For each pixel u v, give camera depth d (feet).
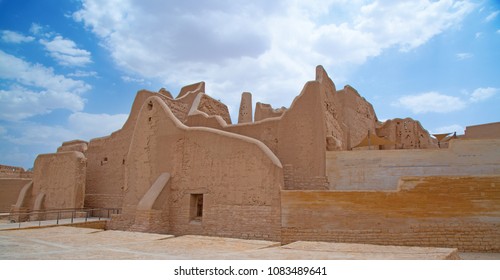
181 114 72.84
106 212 76.54
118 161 78.23
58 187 77.30
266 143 53.72
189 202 52.37
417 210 38.50
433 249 21.97
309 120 50.75
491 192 37.42
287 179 50.06
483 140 44.47
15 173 118.83
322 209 40.47
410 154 46.14
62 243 29.09
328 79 60.80
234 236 45.88
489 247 36.73
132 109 78.13
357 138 81.92
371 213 39.24
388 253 20.21
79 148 91.25
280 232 41.60
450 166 44.83
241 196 46.44
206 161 51.37
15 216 79.46
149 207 51.08
